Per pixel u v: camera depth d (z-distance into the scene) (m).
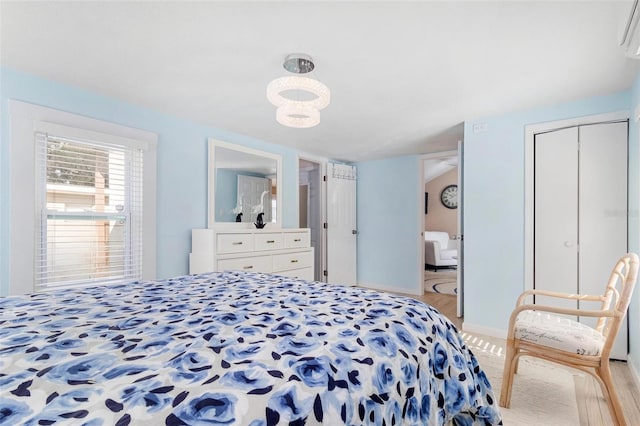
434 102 2.65
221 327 0.98
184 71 2.13
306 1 1.45
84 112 2.44
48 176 2.29
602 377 1.61
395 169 5.07
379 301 1.34
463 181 3.22
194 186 3.21
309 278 3.89
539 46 1.80
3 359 0.74
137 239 2.75
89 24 1.63
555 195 2.72
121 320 1.05
